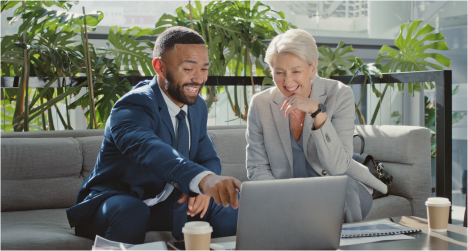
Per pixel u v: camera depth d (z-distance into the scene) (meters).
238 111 3.10
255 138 1.85
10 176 1.87
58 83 2.42
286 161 1.77
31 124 2.85
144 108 1.36
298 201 0.99
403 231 1.21
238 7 3.06
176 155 1.11
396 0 4.25
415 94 4.08
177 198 1.36
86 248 1.40
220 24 2.99
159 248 1.02
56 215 1.78
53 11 2.40
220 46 3.00
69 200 1.96
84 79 2.46
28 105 2.42
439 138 2.38
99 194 1.36
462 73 3.87
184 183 1.05
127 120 1.30
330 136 1.60
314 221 1.02
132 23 3.49
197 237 0.95
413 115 4.11
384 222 1.35
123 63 2.95
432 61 4.09
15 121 2.33
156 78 1.47
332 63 3.28
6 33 3.09
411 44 3.08
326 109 1.72
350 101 1.77
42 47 2.35
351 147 1.73
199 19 2.99
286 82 1.64
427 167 2.25
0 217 1.73
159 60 1.38
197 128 1.54
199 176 1.03
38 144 1.95
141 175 1.40
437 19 4.09
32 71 2.52
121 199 1.30
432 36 3.04
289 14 4.00
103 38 3.36
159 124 1.38
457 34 3.90
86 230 1.37
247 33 2.99
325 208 1.03
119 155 1.40
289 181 0.98
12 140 1.93
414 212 2.23
